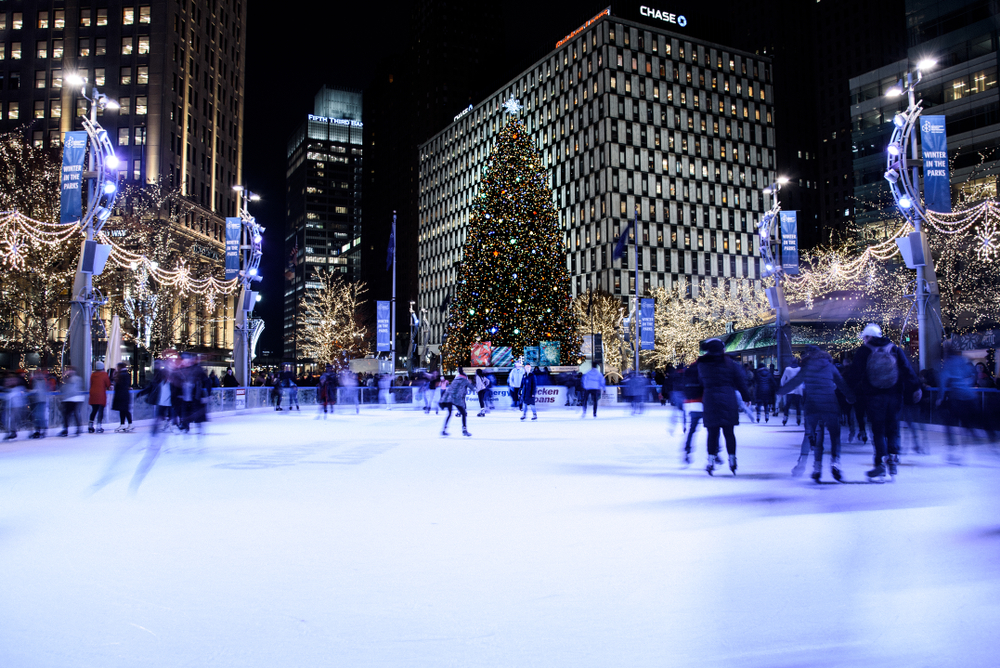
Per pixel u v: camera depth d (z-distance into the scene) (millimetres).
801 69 153375
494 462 12430
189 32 82500
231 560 5555
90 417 20406
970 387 12922
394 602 4488
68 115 76875
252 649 3719
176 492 9047
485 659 3566
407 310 171375
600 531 6516
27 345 40125
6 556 5695
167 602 4512
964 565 5254
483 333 39781
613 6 110188
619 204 104438
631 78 107875
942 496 8352
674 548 5832
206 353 59406
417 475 10648
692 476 10312
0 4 78562
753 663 3506
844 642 3773
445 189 143500
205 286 53344
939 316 20750
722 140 114250
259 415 31516
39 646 3771
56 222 36812
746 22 159000
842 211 146000
